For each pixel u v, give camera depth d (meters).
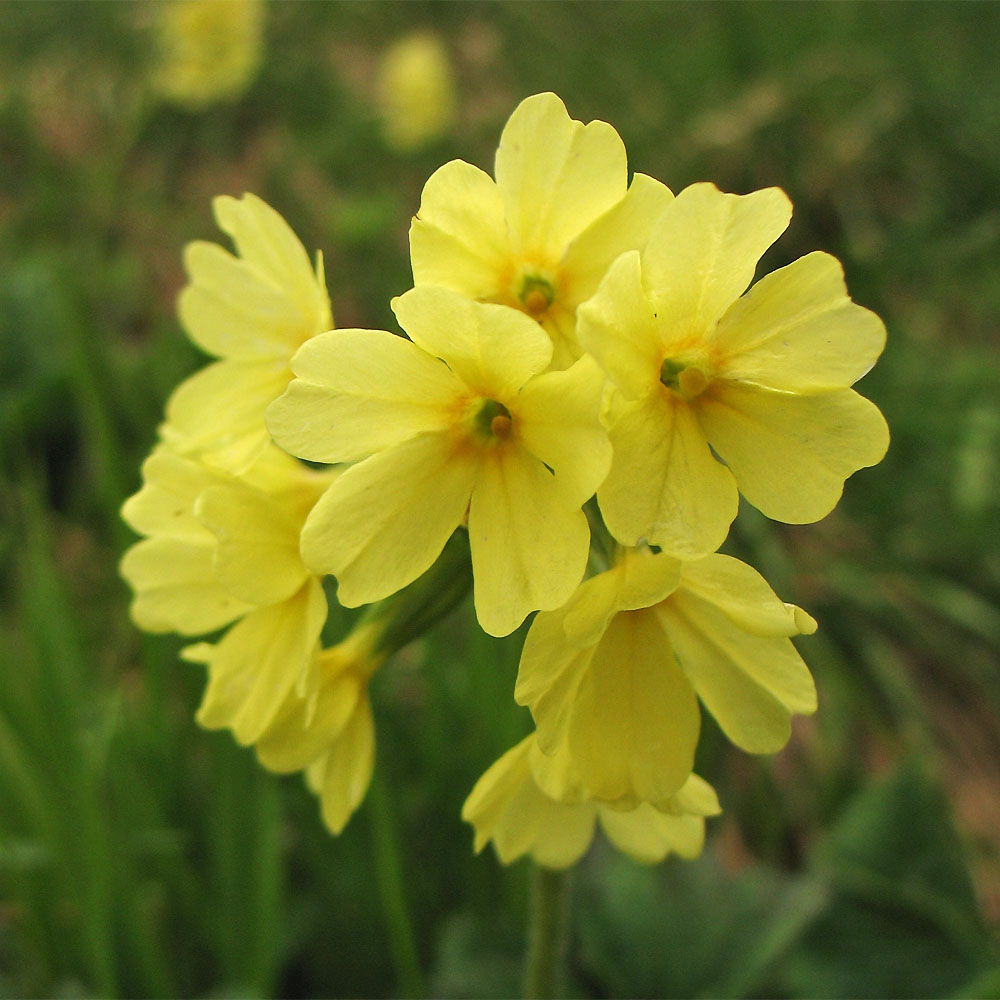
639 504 0.08
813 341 0.08
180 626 0.10
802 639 0.18
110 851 0.13
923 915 0.14
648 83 0.30
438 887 0.15
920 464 0.21
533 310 0.09
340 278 0.27
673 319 0.08
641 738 0.09
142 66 0.37
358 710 0.10
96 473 0.21
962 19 0.32
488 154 0.33
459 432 0.09
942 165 0.27
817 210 0.26
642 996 0.14
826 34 0.30
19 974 0.14
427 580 0.10
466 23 0.39
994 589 0.20
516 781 0.10
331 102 0.37
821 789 0.17
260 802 0.13
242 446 0.10
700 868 0.15
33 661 0.14
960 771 0.18
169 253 0.30
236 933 0.13
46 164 0.31
